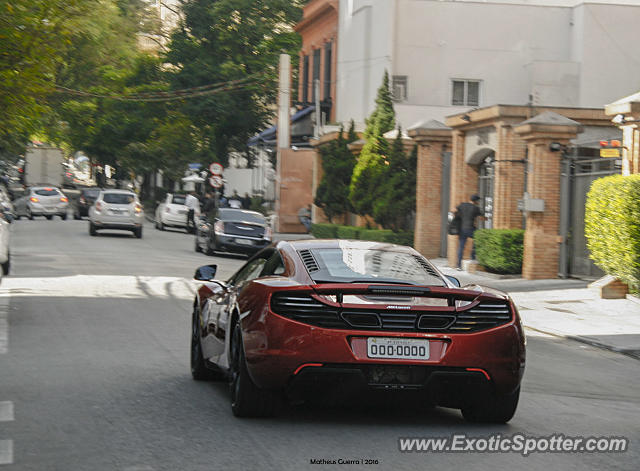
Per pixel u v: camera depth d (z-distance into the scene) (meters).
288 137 49.41
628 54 42.78
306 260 8.59
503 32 44.59
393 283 8.23
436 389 7.69
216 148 67.00
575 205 24.97
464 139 29.33
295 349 7.54
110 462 6.62
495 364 7.74
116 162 75.69
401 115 43.62
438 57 44.34
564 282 24.00
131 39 60.25
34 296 18.48
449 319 7.79
